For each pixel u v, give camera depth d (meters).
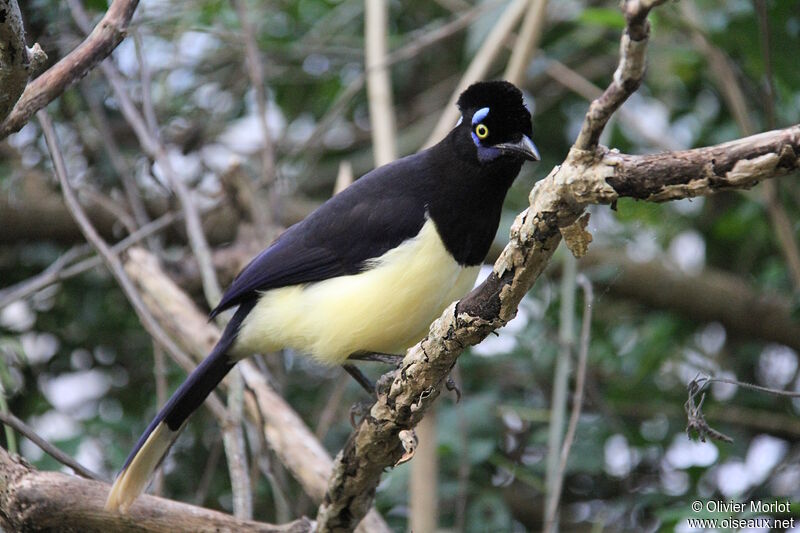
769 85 10.08
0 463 7.40
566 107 14.02
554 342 11.63
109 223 12.88
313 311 8.48
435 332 6.38
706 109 13.25
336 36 14.27
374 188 8.56
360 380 8.99
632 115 12.70
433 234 8.25
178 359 9.25
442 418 10.56
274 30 14.47
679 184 4.97
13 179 12.27
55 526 7.39
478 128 8.21
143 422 11.62
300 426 9.61
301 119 14.46
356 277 8.38
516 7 10.92
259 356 10.15
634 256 12.98
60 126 12.37
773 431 11.61
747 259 13.14
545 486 10.38
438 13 14.81
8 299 10.63
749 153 4.80
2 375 9.50
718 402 11.98
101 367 12.50
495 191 8.32
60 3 11.64
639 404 11.62
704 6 12.56
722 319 12.86
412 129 14.43
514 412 10.81
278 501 9.59
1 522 7.46
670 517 8.29
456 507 10.71
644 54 4.70
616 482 11.70
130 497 7.39
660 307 12.93
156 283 10.96
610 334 12.83
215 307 9.94
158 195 12.97
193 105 13.51
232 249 12.09
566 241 5.49
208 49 13.67
